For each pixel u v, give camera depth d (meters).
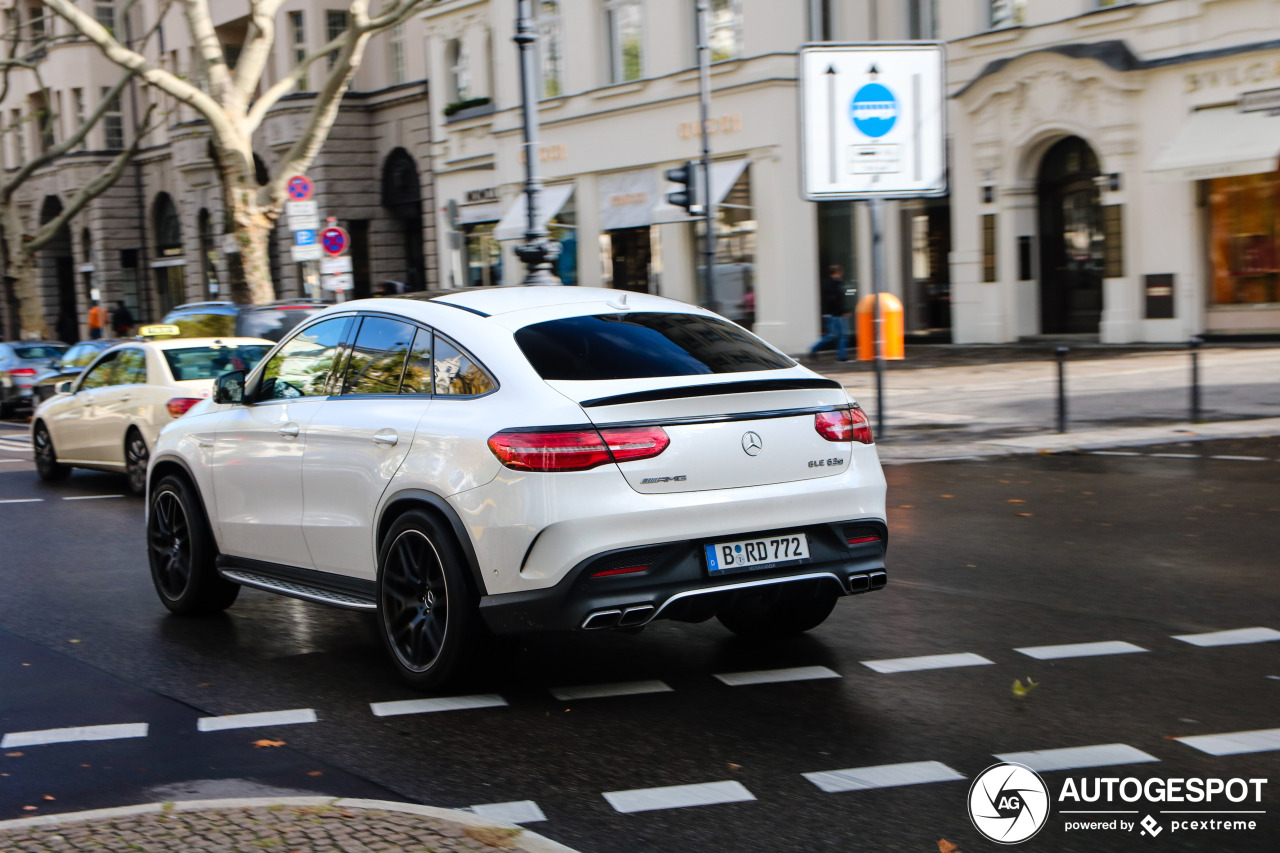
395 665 5.95
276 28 40.16
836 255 28.50
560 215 33.03
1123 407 15.98
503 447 5.30
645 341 5.79
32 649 6.80
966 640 6.41
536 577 5.23
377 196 39.69
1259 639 6.28
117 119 50.44
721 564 5.41
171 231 49.75
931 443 14.13
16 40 34.91
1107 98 23.91
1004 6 25.83
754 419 5.55
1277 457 12.14
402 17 24.97
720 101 28.41
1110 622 6.68
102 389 13.70
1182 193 23.20
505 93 34.06
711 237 22.61
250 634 7.07
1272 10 21.59
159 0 47.03
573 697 5.64
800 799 4.34
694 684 5.79
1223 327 23.31
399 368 6.09
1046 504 10.35
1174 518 9.52
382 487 5.87
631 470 5.25
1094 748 4.77
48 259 55.53
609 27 31.47
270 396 6.89
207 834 3.90
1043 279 26.19
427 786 4.55
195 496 7.38
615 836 4.06
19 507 12.59
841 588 5.73
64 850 3.79
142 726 5.37
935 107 15.05
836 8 28.06
